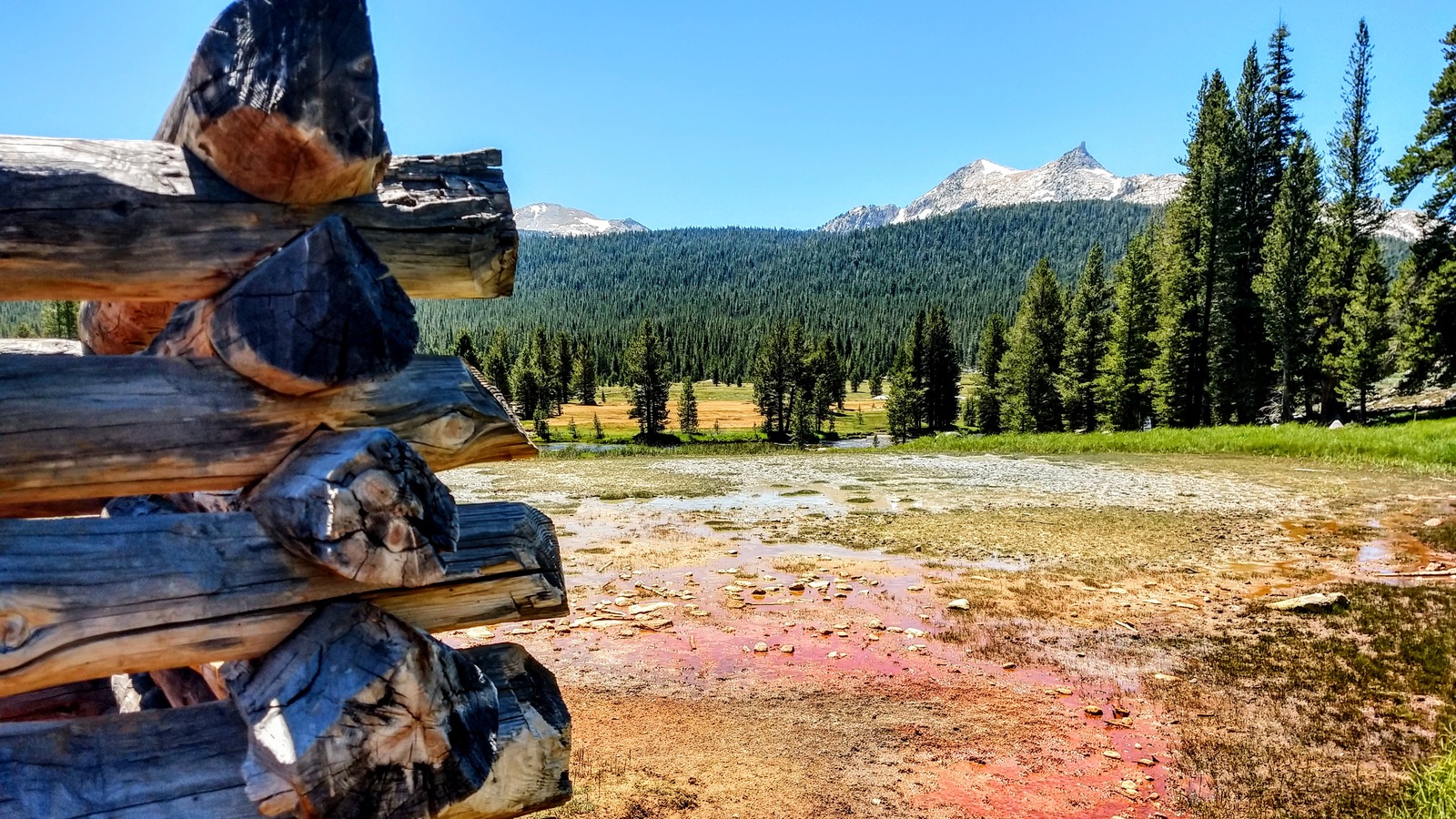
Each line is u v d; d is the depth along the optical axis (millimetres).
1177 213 38969
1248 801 4945
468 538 2330
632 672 6996
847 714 6176
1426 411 31984
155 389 1874
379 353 1995
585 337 117812
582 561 11094
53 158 1775
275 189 1950
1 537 1692
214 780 1826
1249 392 37031
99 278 1840
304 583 1973
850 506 15922
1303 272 33156
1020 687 6738
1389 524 13336
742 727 5926
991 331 72688
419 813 1916
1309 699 6438
